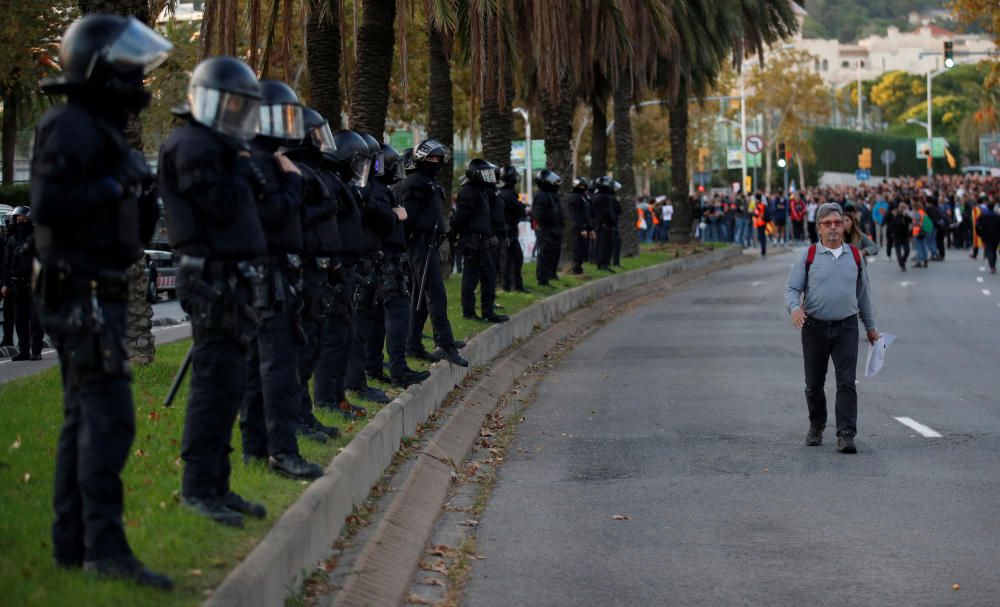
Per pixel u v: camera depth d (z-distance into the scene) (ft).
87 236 40.22
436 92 199.52
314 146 68.85
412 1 145.89
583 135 555.69
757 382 121.90
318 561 54.19
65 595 38.75
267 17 164.14
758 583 56.80
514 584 57.36
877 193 484.33
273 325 59.62
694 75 334.24
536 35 169.17
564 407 109.40
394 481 72.02
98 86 40.57
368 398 84.02
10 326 150.10
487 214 139.33
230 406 50.49
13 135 330.95
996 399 110.01
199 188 47.57
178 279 49.65
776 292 240.32
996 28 311.68
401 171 91.66
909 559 60.18
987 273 284.20
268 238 59.31
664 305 218.79
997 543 62.80
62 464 42.09
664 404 109.40
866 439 91.20
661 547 63.16
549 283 195.42
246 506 51.88
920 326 175.63
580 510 71.31
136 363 94.63
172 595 40.24
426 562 60.90
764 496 73.67
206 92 47.65
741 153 583.58
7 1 254.47
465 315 141.08
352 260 77.30
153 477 57.47
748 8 309.63
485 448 91.56
